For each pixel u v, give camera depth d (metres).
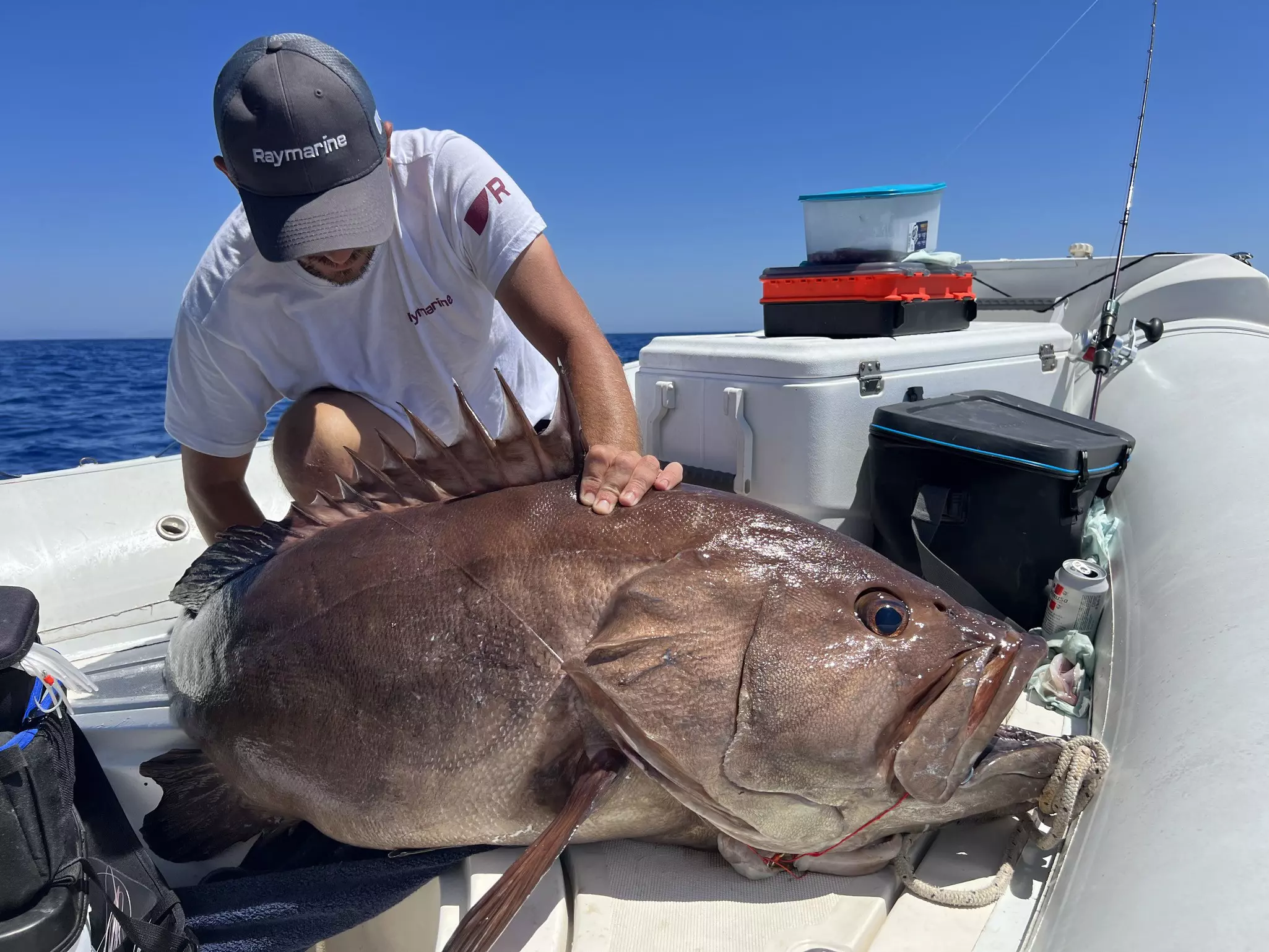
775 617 1.43
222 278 2.33
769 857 1.47
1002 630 1.43
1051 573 2.09
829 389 2.25
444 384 2.61
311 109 1.92
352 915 1.62
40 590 2.93
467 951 1.21
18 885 1.29
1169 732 1.40
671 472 1.69
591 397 1.96
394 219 2.34
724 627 1.43
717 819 1.43
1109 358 2.68
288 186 1.97
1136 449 2.56
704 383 2.53
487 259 2.28
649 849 1.55
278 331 2.43
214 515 2.63
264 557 1.84
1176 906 1.07
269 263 2.29
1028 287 3.95
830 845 1.43
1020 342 2.75
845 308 2.63
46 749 1.33
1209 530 1.88
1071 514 2.03
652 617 1.45
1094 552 2.28
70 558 3.02
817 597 1.44
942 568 2.17
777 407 2.31
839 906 1.37
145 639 2.94
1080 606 1.94
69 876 1.36
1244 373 2.64
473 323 2.54
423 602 1.59
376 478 1.80
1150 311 3.52
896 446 2.23
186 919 1.67
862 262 2.71
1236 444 2.19
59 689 1.44
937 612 1.44
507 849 1.60
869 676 1.38
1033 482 2.03
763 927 1.34
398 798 1.57
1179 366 2.93
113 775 2.06
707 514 1.57
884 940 1.30
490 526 1.62
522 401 2.79
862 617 1.43
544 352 2.18
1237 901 1.03
